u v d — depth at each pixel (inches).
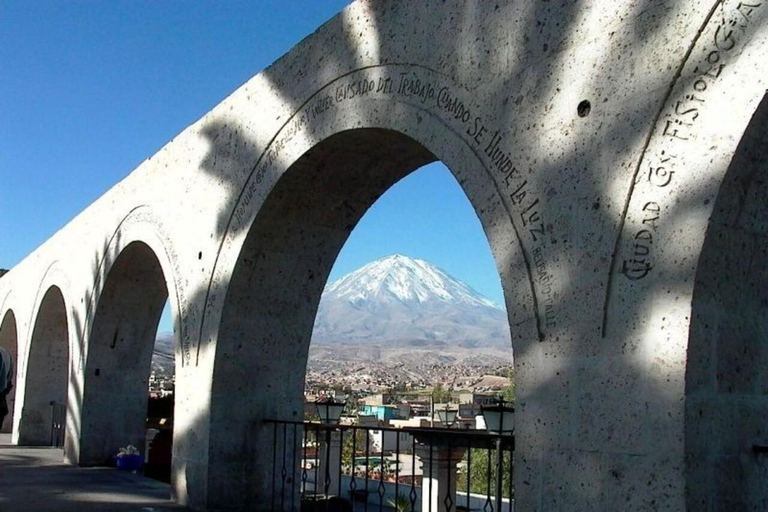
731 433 152.3
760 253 157.1
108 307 455.2
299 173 277.4
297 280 310.0
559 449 168.1
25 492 349.1
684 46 153.8
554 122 179.0
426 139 214.4
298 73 275.4
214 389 298.7
